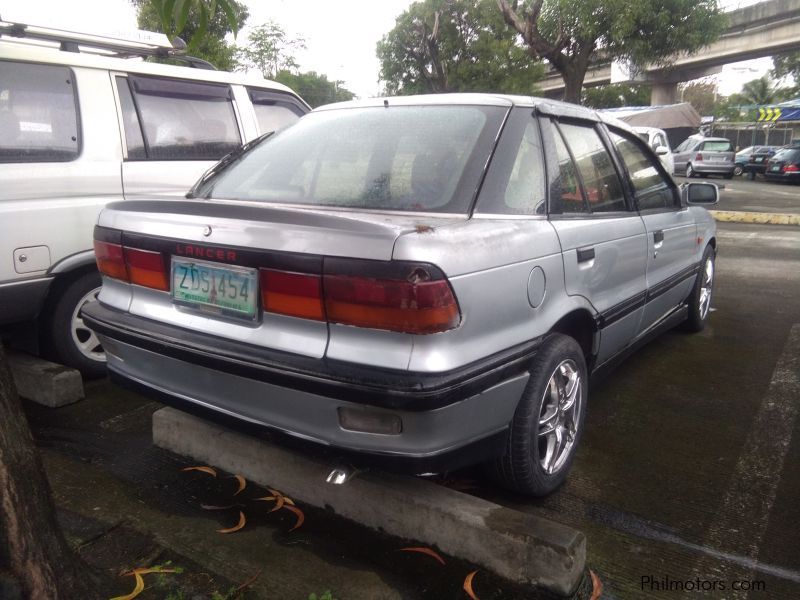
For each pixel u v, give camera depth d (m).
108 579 2.29
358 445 2.24
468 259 2.27
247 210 2.38
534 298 2.62
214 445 3.12
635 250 3.65
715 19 15.17
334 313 2.21
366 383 2.12
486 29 20.39
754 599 2.35
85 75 4.16
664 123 26.06
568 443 3.05
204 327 2.52
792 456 3.39
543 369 2.72
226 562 2.49
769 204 16.70
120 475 3.10
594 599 2.33
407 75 21.98
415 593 2.34
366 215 2.51
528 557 2.35
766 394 4.18
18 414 1.82
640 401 4.07
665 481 3.14
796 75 54.25
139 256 2.72
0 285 3.65
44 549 1.86
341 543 2.62
